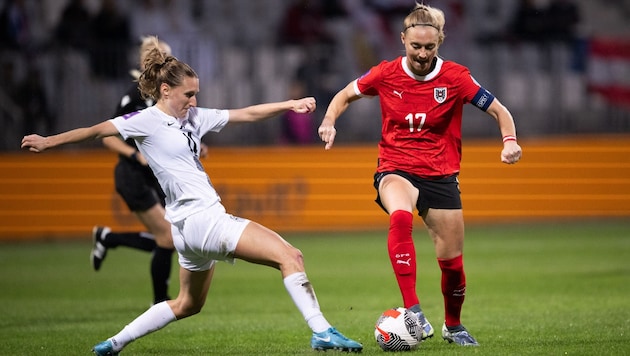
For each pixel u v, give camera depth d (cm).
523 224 6075
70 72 5894
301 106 1864
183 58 6056
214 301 3123
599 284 3372
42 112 5831
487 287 3356
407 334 1858
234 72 6147
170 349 2059
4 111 5800
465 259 4312
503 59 6300
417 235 5691
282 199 5938
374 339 2142
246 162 5922
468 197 6144
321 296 3203
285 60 6225
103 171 5759
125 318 2706
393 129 2033
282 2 6700
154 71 1767
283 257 1733
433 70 1983
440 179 2000
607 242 4966
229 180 5906
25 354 2023
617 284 3366
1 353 2048
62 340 2250
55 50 5878
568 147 6209
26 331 2441
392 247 1894
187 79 1756
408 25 1938
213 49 6100
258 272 4166
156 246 2858
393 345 1862
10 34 6134
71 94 5897
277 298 3209
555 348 1930
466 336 2044
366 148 6056
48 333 2391
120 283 3750
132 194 2802
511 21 6769
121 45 5972
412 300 1892
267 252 1727
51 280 3853
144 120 1748
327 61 6206
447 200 1995
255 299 3180
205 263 1792
